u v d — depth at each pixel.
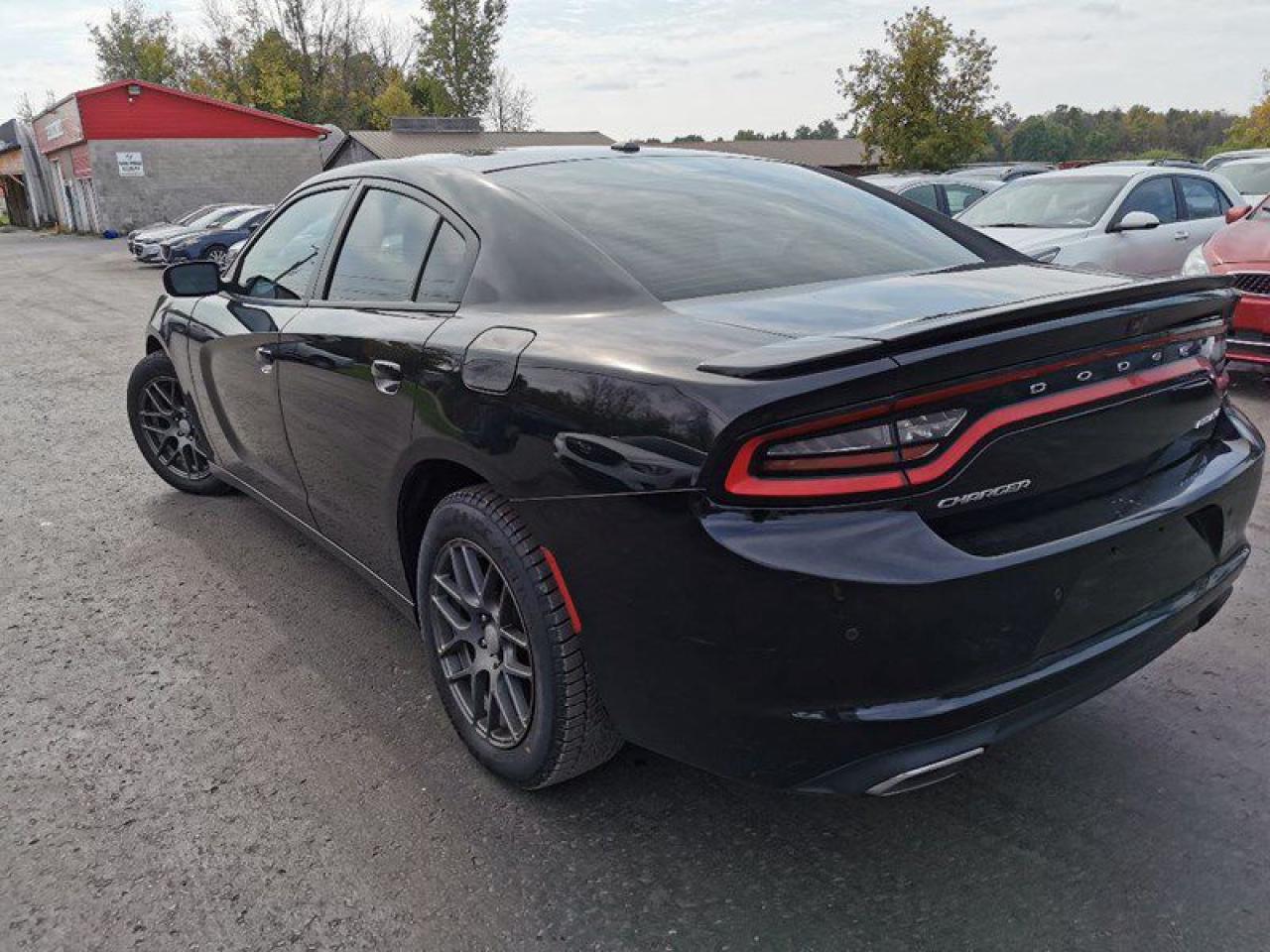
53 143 46.00
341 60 69.19
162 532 4.43
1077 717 2.73
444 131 44.84
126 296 16.09
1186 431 2.27
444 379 2.35
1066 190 8.84
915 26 27.92
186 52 77.50
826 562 1.71
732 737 1.90
